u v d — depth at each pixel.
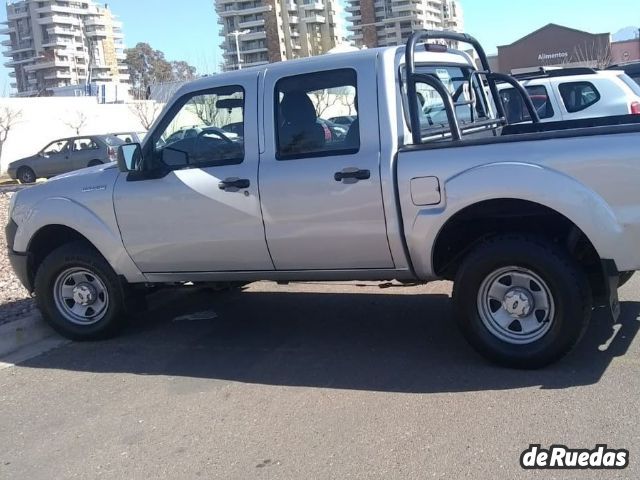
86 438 4.30
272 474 3.65
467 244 5.00
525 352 4.61
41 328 6.55
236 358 5.50
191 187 5.42
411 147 4.74
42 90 104.38
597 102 10.35
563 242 4.75
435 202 4.64
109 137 25.19
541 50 63.62
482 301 4.73
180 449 4.04
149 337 6.25
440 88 4.83
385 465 3.62
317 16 111.00
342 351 5.44
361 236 4.92
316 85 5.06
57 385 5.27
